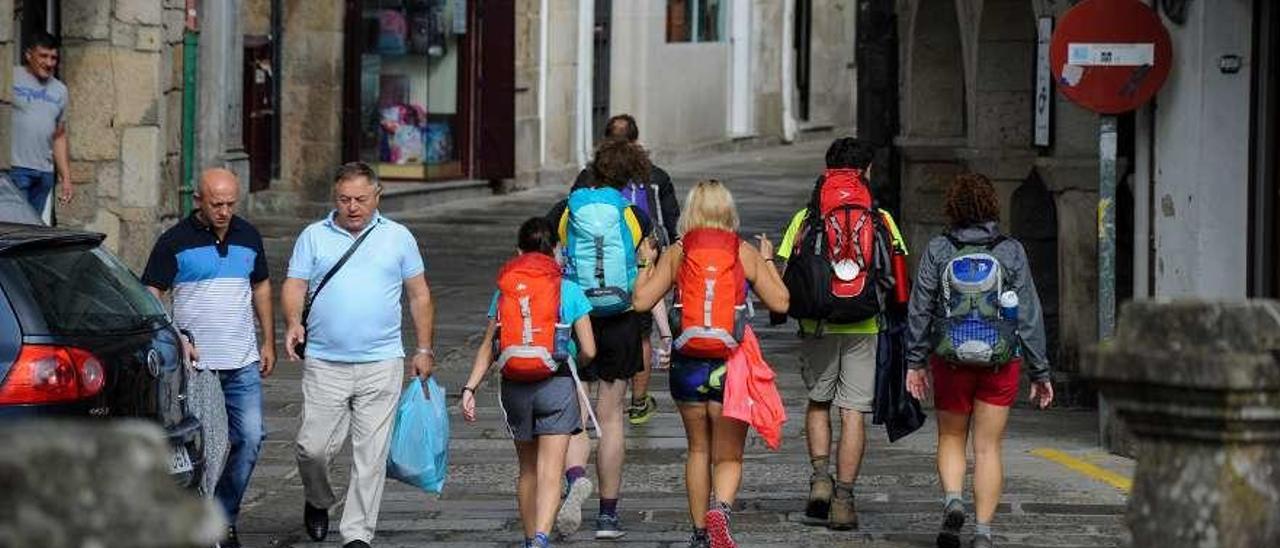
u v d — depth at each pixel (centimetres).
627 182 2528
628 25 8462
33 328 1922
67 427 805
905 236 4441
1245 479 1189
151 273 2247
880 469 2809
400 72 6738
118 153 4156
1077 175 3372
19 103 3578
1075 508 2533
